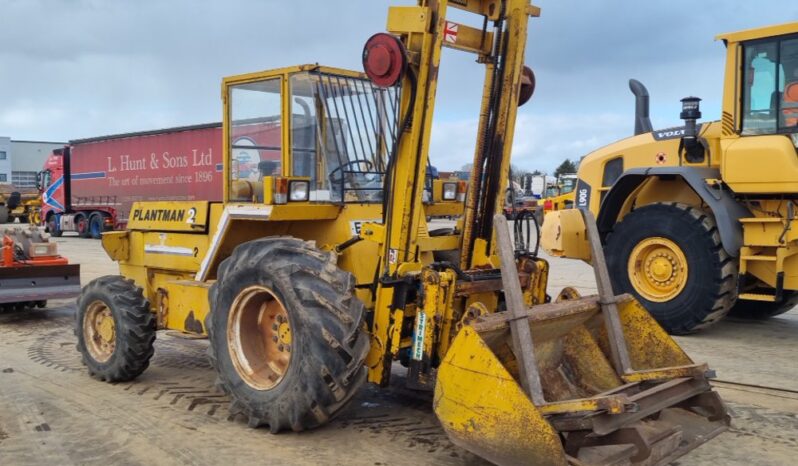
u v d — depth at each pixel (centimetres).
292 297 422
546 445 329
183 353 684
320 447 428
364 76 538
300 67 500
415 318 425
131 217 661
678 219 759
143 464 408
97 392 553
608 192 835
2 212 3650
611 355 436
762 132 730
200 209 574
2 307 936
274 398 436
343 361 412
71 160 2698
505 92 478
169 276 624
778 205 726
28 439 450
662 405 372
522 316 378
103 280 593
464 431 358
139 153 2370
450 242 505
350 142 528
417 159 439
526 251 495
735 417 488
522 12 470
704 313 745
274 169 515
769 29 717
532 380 366
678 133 830
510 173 491
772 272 731
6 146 8019
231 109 551
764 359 658
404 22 436
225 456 416
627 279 807
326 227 515
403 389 545
